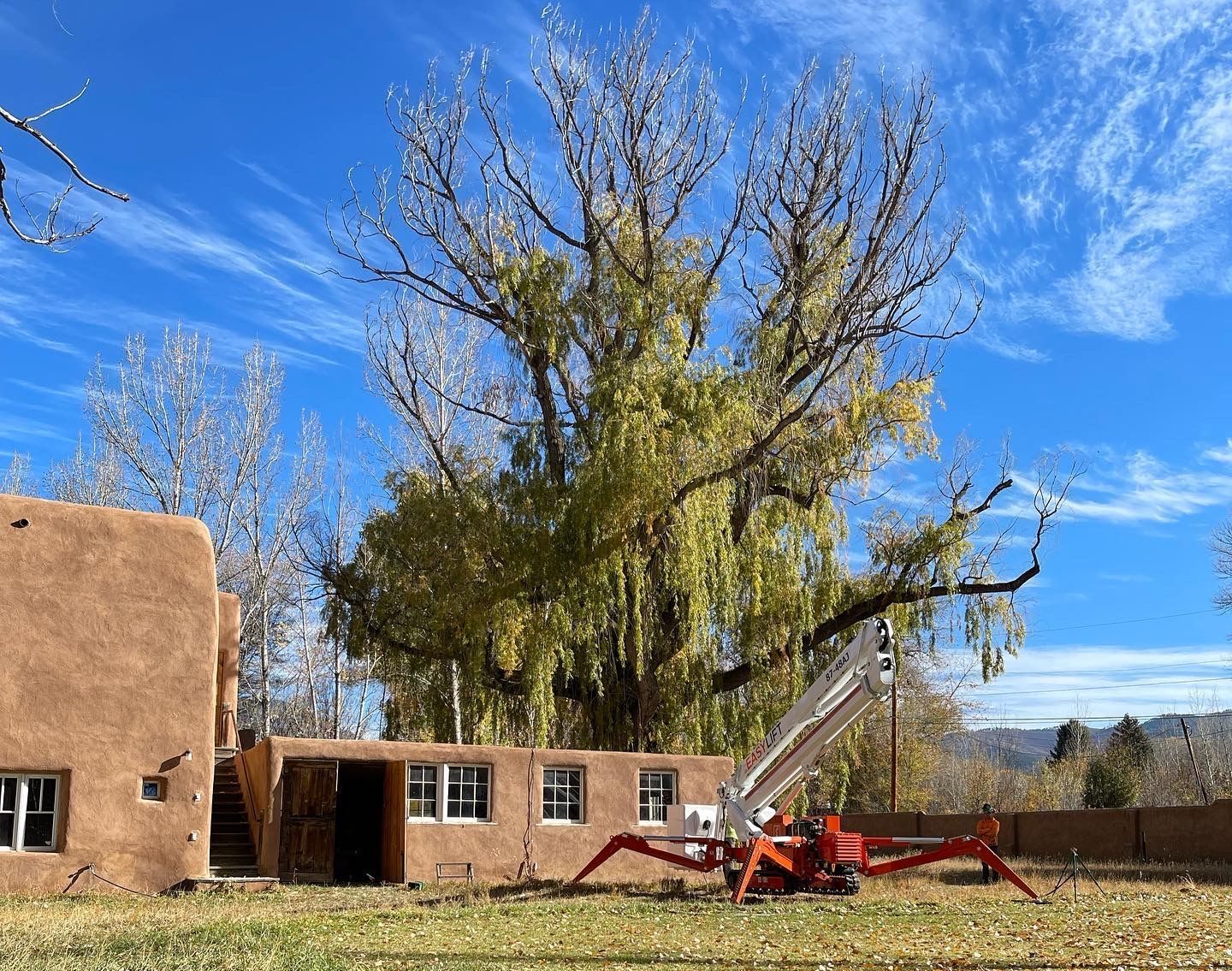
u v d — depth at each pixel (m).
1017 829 34.19
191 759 19.61
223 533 44.47
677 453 28.09
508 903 17.80
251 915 15.80
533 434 31.06
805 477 31.48
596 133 31.97
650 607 29.12
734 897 17.30
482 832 22.00
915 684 54.94
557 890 19.81
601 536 28.00
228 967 10.55
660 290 30.66
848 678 17.86
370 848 24.27
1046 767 65.69
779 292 32.25
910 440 31.84
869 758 55.75
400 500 32.16
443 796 21.91
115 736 18.98
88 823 18.48
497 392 34.31
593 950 12.56
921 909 16.86
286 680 49.78
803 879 18.80
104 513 19.64
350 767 23.09
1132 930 14.18
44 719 18.41
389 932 14.12
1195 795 59.25
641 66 32.19
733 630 29.61
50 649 18.67
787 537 30.33
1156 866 27.41
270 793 20.28
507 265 31.81
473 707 28.89
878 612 32.00
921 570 31.58
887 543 32.12
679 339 29.64
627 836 20.11
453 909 16.70
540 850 22.55
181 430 43.91
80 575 19.20
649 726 29.72
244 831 21.95
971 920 15.34
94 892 18.20
